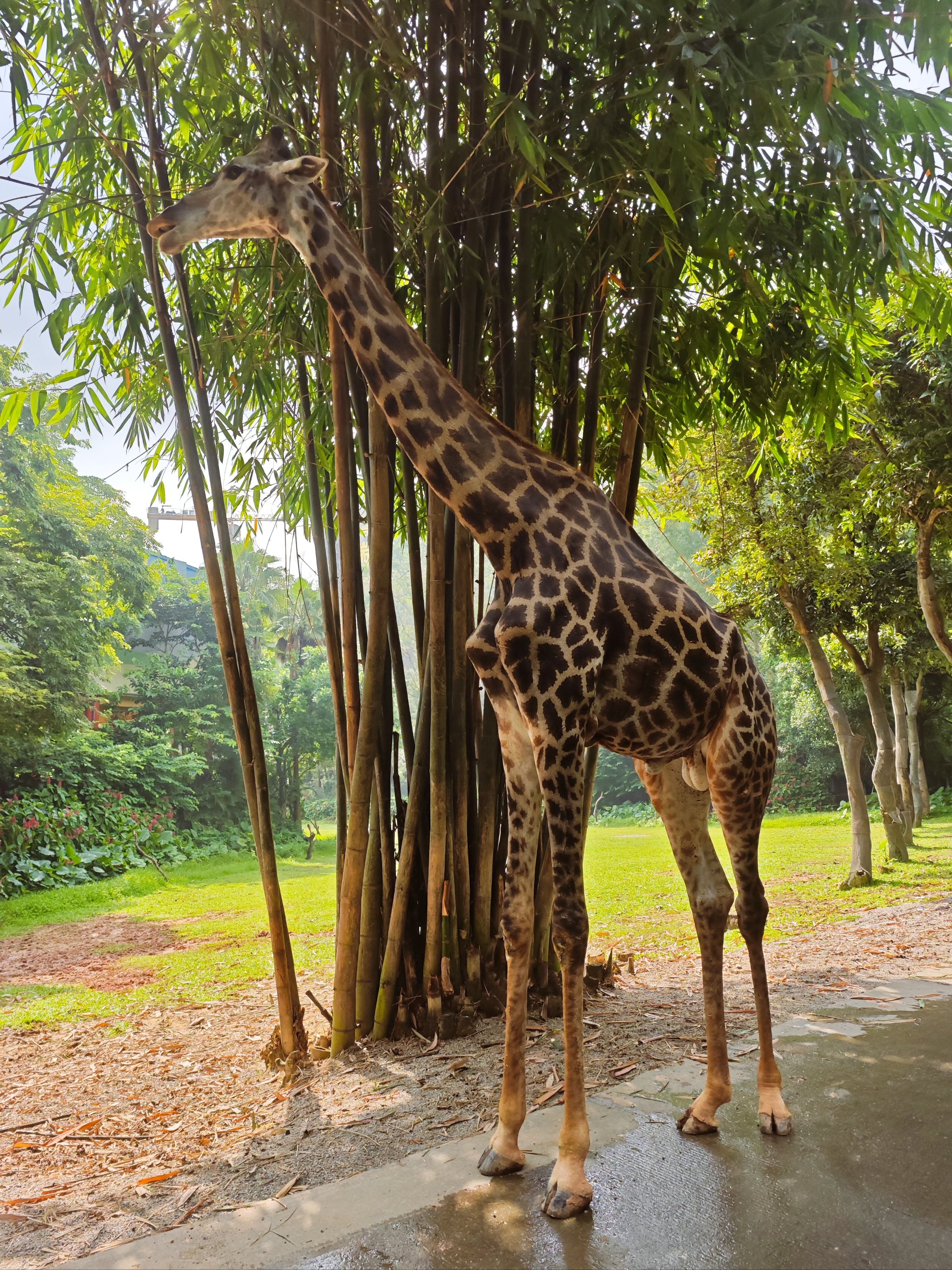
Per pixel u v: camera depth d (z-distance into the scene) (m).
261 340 4.04
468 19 3.28
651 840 16.94
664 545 22.23
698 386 4.76
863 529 9.56
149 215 3.67
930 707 18.34
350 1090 3.09
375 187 3.21
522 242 3.36
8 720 12.24
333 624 3.87
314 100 3.67
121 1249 2.03
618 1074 2.98
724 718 2.55
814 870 10.51
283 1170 2.45
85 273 4.30
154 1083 3.91
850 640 11.20
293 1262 1.91
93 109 3.84
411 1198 2.16
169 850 15.75
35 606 13.22
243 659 3.54
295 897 10.94
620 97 3.06
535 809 2.44
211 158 3.87
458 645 3.54
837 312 4.34
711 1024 2.50
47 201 3.47
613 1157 2.33
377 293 2.53
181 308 3.67
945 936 5.54
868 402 7.25
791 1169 2.21
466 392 2.56
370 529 3.40
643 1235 1.94
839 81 2.64
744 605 10.20
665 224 3.27
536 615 2.30
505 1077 2.32
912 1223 1.94
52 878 12.42
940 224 3.49
